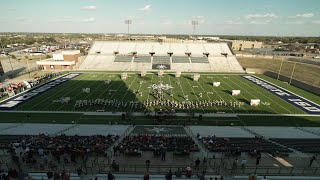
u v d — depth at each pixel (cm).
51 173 1758
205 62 9188
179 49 10094
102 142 2595
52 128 3484
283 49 14175
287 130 3544
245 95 5488
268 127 3684
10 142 2577
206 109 4491
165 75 7700
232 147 2472
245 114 4272
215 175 1900
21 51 14238
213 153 2362
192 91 5762
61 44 19775
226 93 5634
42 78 6819
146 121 3866
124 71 8325
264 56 9888
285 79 7100
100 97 5147
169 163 2119
